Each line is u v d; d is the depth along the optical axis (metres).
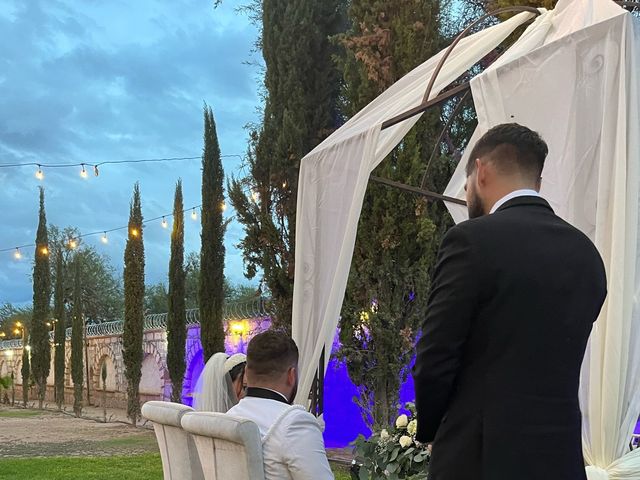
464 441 1.60
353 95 8.73
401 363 8.37
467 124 9.21
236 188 10.06
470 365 1.62
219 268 13.13
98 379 22.45
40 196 24.00
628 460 2.37
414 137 8.33
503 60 3.33
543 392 1.55
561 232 1.68
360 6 8.72
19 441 12.88
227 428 2.39
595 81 2.72
